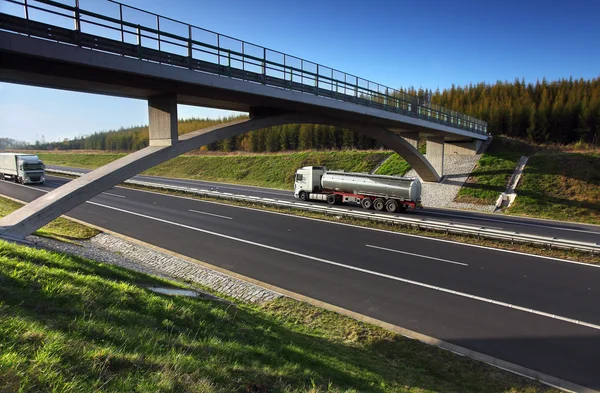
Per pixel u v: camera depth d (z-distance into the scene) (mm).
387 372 6281
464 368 6922
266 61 15734
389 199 23656
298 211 22297
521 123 45656
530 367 6977
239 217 20594
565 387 6395
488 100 53938
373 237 16391
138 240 15461
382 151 41875
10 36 8680
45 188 29531
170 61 12180
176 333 5039
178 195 28828
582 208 24328
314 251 14172
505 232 15281
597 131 41719
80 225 17625
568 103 44875
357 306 9539
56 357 3287
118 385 3150
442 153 32844
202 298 8031
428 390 5848
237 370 4227
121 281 7305
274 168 45312
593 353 7438
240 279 11266
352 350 7199
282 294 10203
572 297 10062
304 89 17828
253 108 18828
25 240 9984
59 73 10945
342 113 21250
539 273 11906
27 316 4008
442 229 16938
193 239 15734
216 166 50781
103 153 74625
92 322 4363
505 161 32688
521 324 8602
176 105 14008
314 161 43719
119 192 29891
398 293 10328
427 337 8070
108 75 11516
